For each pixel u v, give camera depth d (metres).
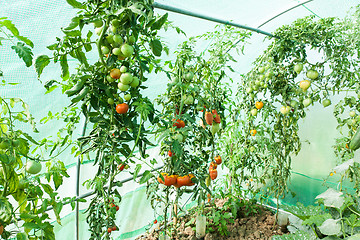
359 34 2.21
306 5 2.63
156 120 1.54
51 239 1.17
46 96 1.75
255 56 3.36
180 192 2.05
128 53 1.10
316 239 1.89
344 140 2.67
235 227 2.88
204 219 2.58
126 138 1.37
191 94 1.80
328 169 3.28
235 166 3.01
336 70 2.40
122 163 1.41
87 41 1.18
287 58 2.66
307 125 3.41
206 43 2.66
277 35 2.46
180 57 1.80
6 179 1.13
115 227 1.78
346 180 3.13
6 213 1.08
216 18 1.92
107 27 1.05
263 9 2.47
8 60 1.45
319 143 3.33
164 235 2.37
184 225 2.92
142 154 1.48
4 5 1.28
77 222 2.18
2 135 1.17
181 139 1.52
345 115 3.08
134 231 3.04
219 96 2.13
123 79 1.18
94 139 1.40
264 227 2.89
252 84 2.63
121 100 1.36
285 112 2.54
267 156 2.91
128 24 1.09
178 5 2.07
